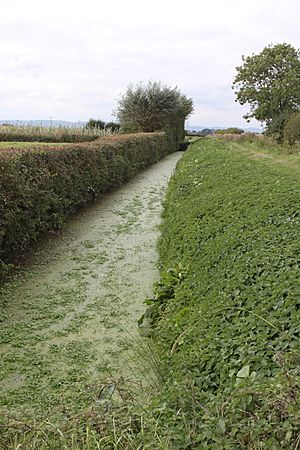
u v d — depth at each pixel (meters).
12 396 3.04
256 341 2.39
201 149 15.34
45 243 6.63
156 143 19.89
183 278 4.16
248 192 5.46
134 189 12.04
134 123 25.61
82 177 8.54
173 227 5.83
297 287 2.71
